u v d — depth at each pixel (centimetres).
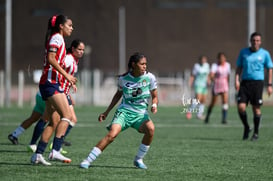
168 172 2847
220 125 6350
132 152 3703
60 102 2928
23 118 7269
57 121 3070
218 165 3120
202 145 4200
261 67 4606
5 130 5491
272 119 7238
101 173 2780
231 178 2681
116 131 2869
